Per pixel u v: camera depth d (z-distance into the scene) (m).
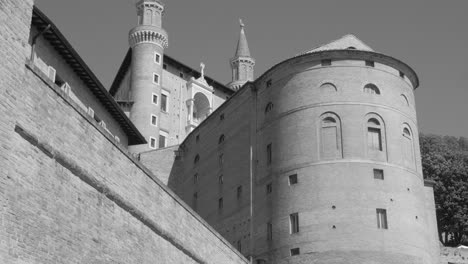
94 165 18.69
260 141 50.16
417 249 43.78
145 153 64.19
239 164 52.78
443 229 70.06
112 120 41.47
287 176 46.03
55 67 32.16
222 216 53.62
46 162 16.30
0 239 13.95
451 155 77.69
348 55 47.41
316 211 43.84
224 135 56.75
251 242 47.78
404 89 48.62
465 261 54.88
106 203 19.34
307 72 47.62
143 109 82.12
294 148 46.34
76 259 17.22
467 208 69.06
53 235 16.25
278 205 45.88
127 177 20.77
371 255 42.12
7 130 14.49
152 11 88.62
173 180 63.72
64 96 17.23
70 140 17.47
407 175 45.78
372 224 43.00
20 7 15.37
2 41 14.48
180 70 91.44
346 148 44.94
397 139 46.31
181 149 65.12
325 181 44.38
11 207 14.52
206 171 58.66
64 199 17.00
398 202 44.28
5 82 14.51
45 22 28.70
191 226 26.02
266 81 51.34
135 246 20.94
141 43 85.62
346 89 46.53
